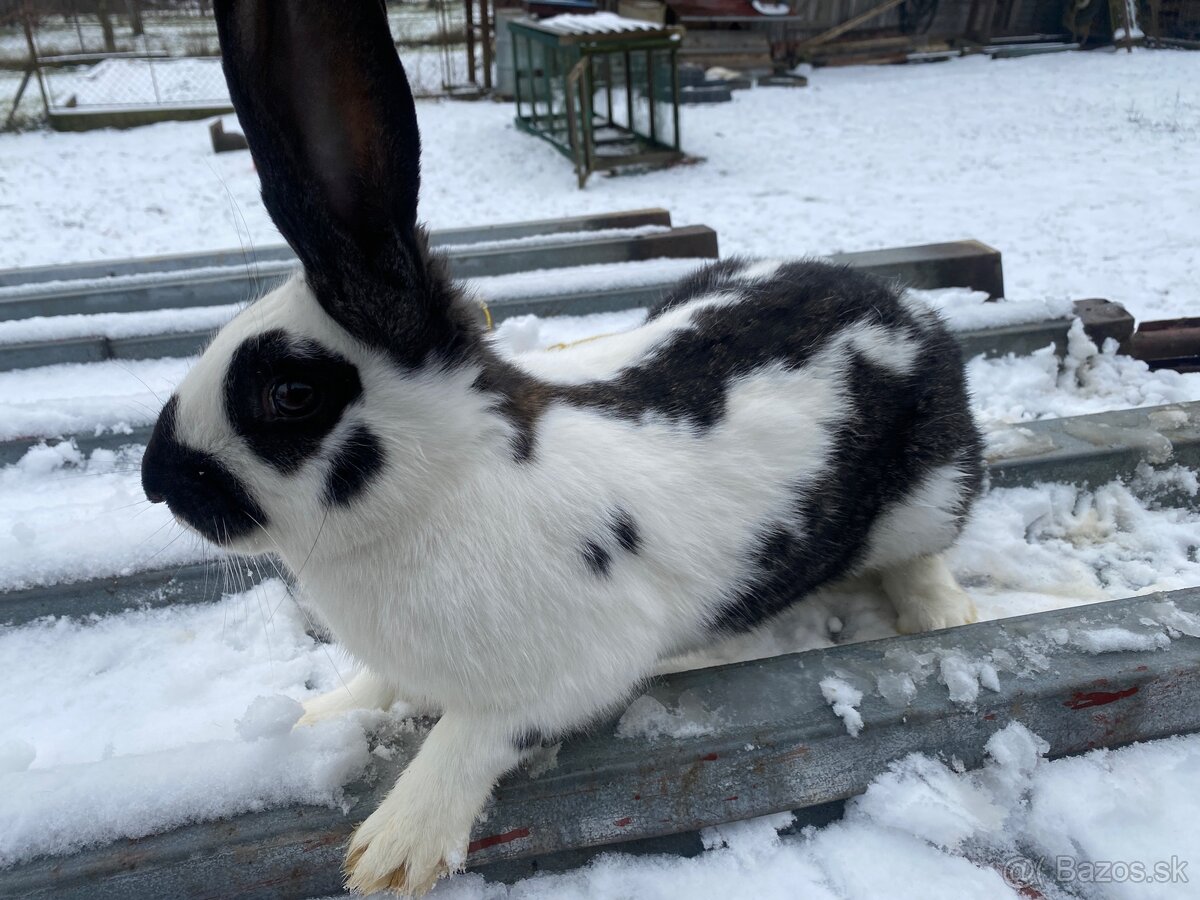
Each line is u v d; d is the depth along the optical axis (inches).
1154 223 63.0
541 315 37.9
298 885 17.1
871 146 92.6
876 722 18.2
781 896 16.9
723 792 18.0
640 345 20.0
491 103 115.8
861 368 20.2
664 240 43.8
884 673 19.2
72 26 150.6
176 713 21.1
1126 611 20.6
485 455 15.5
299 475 14.2
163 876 16.3
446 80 122.6
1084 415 29.9
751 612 20.0
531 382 17.5
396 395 14.3
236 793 16.9
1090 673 18.9
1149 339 36.6
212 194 79.6
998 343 35.2
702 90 114.6
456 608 15.4
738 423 18.8
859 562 22.0
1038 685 18.7
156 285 39.3
